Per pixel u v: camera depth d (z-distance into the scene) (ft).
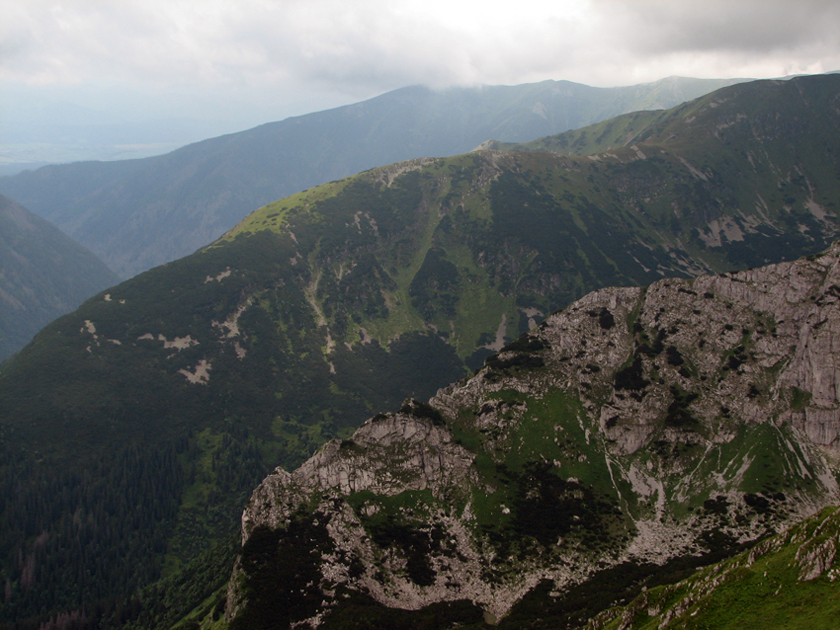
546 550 583.99
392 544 575.38
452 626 484.74
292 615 487.61
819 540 337.31
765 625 312.50
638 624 383.65
